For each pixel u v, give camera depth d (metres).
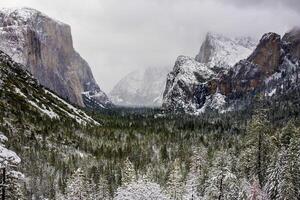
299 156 60.66
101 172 131.12
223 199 50.72
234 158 85.31
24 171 126.44
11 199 28.91
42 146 153.25
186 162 137.12
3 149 29.64
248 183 60.53
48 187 123.50
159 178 122.56
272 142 72.06
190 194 61.00
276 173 61.09
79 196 74.81
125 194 58.78
